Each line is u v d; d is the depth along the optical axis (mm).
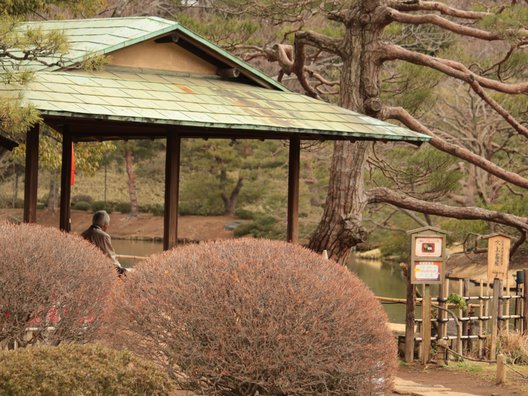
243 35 21625
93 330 8555
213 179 45656
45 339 8422
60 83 12492
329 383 7195
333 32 22250
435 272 13312
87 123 13250
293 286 7090
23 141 17859
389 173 23531
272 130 12891
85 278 8570
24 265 8328
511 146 31750
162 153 50531
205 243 7703
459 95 32281
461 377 12266
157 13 32062
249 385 7133
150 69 14547
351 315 7160
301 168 40312
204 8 28219
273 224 40344
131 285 7414
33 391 5520
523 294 14703
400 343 13758
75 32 15086
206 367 7008
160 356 7125
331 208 18203
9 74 10594
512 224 20047
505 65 22141
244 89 14805
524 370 12734
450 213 19406
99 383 5730
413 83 22391
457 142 31375
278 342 6961
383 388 7434
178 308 7059
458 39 29281
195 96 13492
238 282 7039
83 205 49594
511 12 16688
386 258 36812
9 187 47375
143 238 45219
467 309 14016
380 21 17766
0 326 8273
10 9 19359
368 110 17984
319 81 22891
